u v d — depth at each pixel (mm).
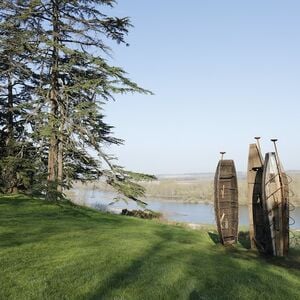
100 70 19562
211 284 7262
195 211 40281
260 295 6836
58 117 19531
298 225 26453
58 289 6613
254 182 11664
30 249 9070
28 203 17188
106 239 10805
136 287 6848
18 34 18531
